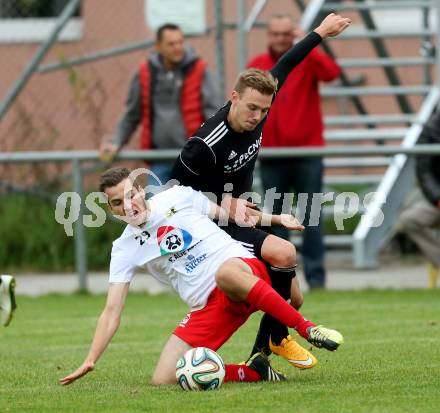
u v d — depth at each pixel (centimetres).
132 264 1948
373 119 4509
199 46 4706
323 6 4353
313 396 1733
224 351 2352
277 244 1956
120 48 4222
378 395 1733
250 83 1920
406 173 4147
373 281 3766
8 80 4825
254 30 4741
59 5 4881
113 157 3488
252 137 2009
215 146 1975
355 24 5406
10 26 4850
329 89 4638
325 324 2734
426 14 4747
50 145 4288
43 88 4638
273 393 1767
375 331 2589
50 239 4100
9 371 2134
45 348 2478
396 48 5478
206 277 1930
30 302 3409
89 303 3362
